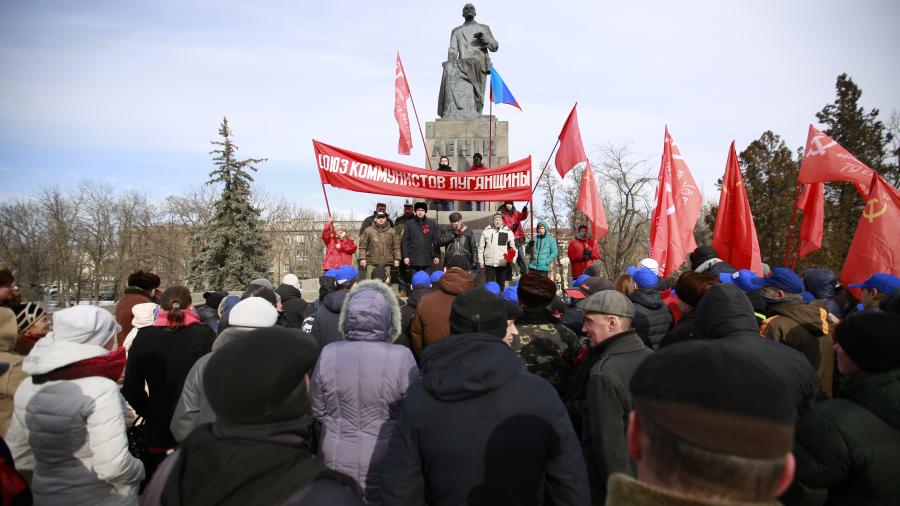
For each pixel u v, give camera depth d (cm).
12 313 352
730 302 312
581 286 566
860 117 2830
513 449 222
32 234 4819
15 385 327
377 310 322
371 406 303
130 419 576
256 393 146
